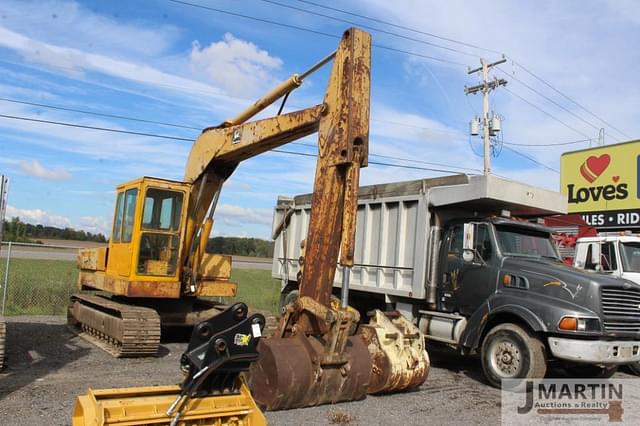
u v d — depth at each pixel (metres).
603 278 8.03
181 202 10.16
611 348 7.73
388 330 7.07
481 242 9.21
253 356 3.95
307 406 6.08
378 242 10.87
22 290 15.83
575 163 20.98
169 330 12.11
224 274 11.12
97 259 11.25
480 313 8.64
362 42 6.33
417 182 10.26
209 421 3.90
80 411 3.75
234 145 9.11
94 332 10.66
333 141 6.32
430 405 6.80
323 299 6.31
